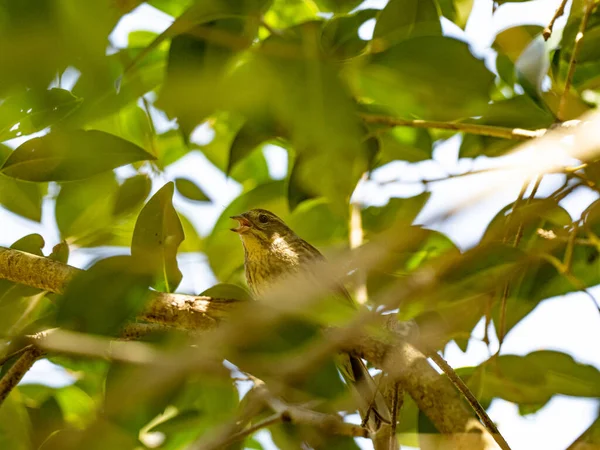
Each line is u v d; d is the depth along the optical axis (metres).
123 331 7.04
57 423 8.29
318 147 4.06
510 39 8.06
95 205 9.62
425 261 6.28
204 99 3.81
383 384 7.34
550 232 7.38
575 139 4.29
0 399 6.95
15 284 7.93
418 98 5.20
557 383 8.22
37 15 2.57
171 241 7.40
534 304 8.42
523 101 8.17
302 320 6.27
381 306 5.35
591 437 7.22
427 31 5.71
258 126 4.77
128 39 7.12
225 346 5.15
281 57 3.90
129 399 5.50
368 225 9.01
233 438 7.67
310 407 7.91
